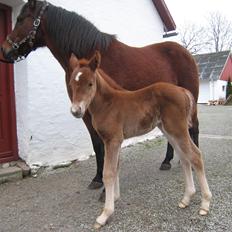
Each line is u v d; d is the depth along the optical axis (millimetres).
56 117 5316
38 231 3102
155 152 6047
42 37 4020
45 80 5133
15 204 3812
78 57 3826
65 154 5480
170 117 3080
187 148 3102
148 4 7184
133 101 3111
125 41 6668
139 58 4152
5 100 5020
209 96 28344
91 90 2818
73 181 4566
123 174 4742
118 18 6465
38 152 5086
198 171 3150
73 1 5574
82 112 2729
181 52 4707
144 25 7137
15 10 4945
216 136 7590
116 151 3072
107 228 3047
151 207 3463
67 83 3965
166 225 3039
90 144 5898
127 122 3094
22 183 4594
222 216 3145
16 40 3959
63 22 3836
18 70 5023
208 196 3172
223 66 28984
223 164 4961
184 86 4750
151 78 4211
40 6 3941
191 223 3043
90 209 3541
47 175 4922
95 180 4188
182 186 4043
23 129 5031
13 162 5074
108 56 3854
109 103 3049
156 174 4645
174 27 7934
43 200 3891
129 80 3982
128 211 3389
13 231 3143
